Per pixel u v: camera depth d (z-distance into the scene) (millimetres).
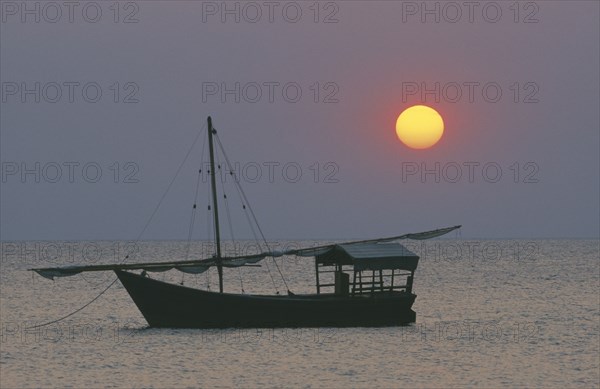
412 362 101875
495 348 113250
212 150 129625
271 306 120875
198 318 120875
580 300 192250
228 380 90750
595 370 97688
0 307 180500
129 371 95562
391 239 134750
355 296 125812
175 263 124812
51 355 106750
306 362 100688
